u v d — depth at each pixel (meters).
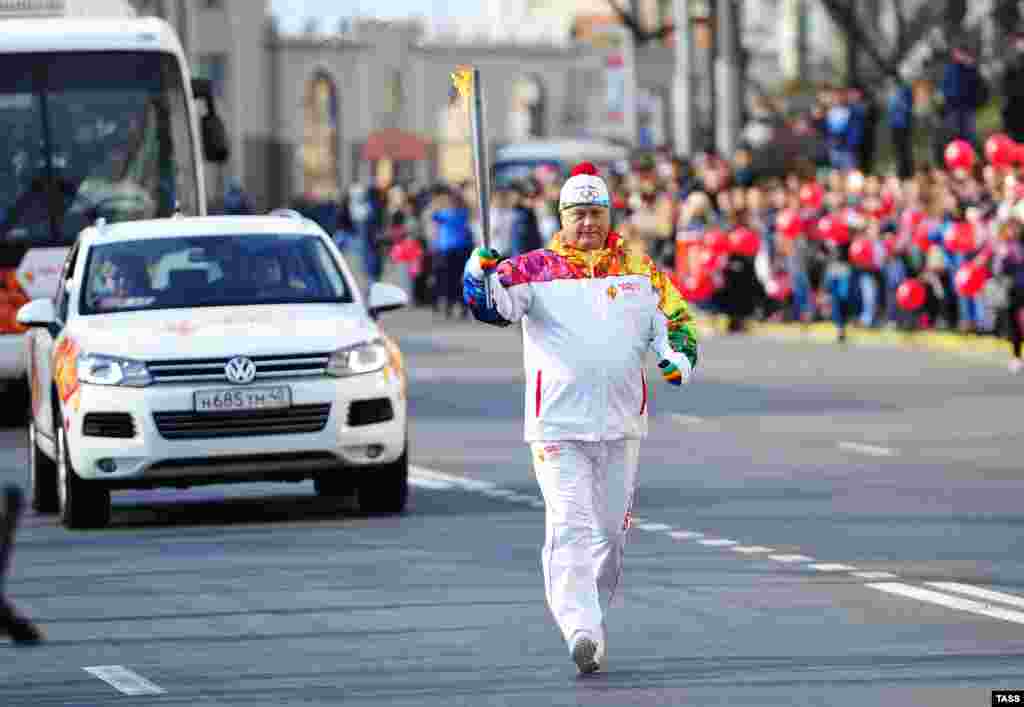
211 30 195.12
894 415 40.66
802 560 23.72
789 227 62.47
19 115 43.25
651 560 23.98
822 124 64.88
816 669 17.73
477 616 20.64
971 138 63.16
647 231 67.69
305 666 18.38
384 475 27.94
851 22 75.69
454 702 16.75
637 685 17.27
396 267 89.56
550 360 17.89
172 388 27.08
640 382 18.06
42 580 23.50
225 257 29.56
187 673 18.19
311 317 28.25
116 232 30.16
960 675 17.34
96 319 28.52
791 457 34.22
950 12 76.25
